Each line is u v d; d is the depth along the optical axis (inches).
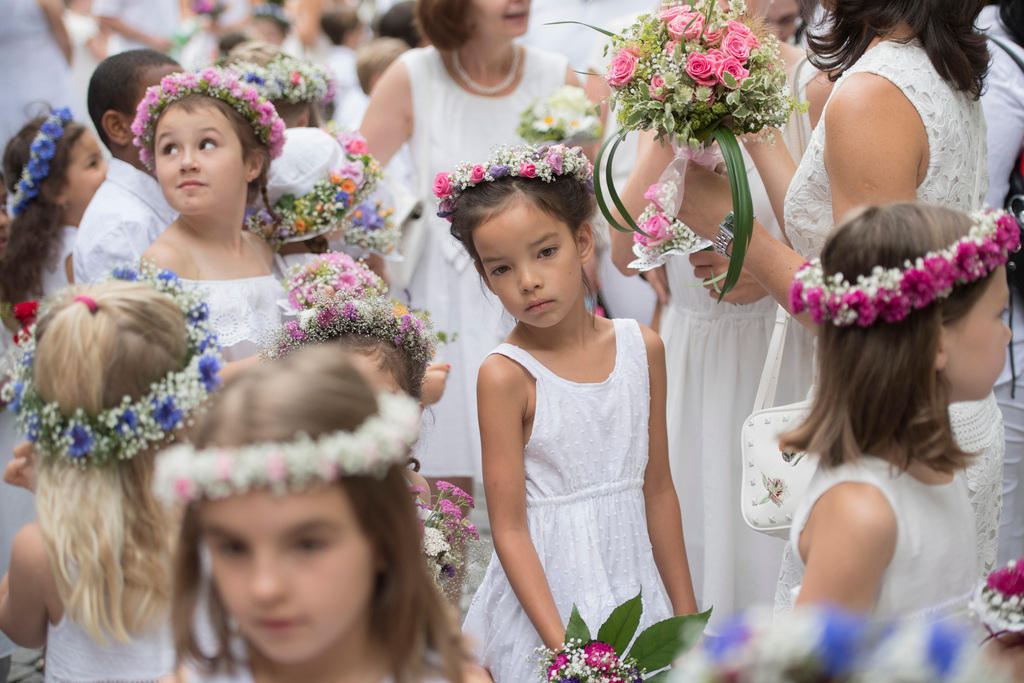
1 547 204.1
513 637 143.8
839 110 135.3
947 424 100.7
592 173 148.3
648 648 124.6
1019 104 183.8
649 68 139.7
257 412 78.5
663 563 152.4
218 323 174.7
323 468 76.8
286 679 87.8
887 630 61.9
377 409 83.0
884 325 99.8
